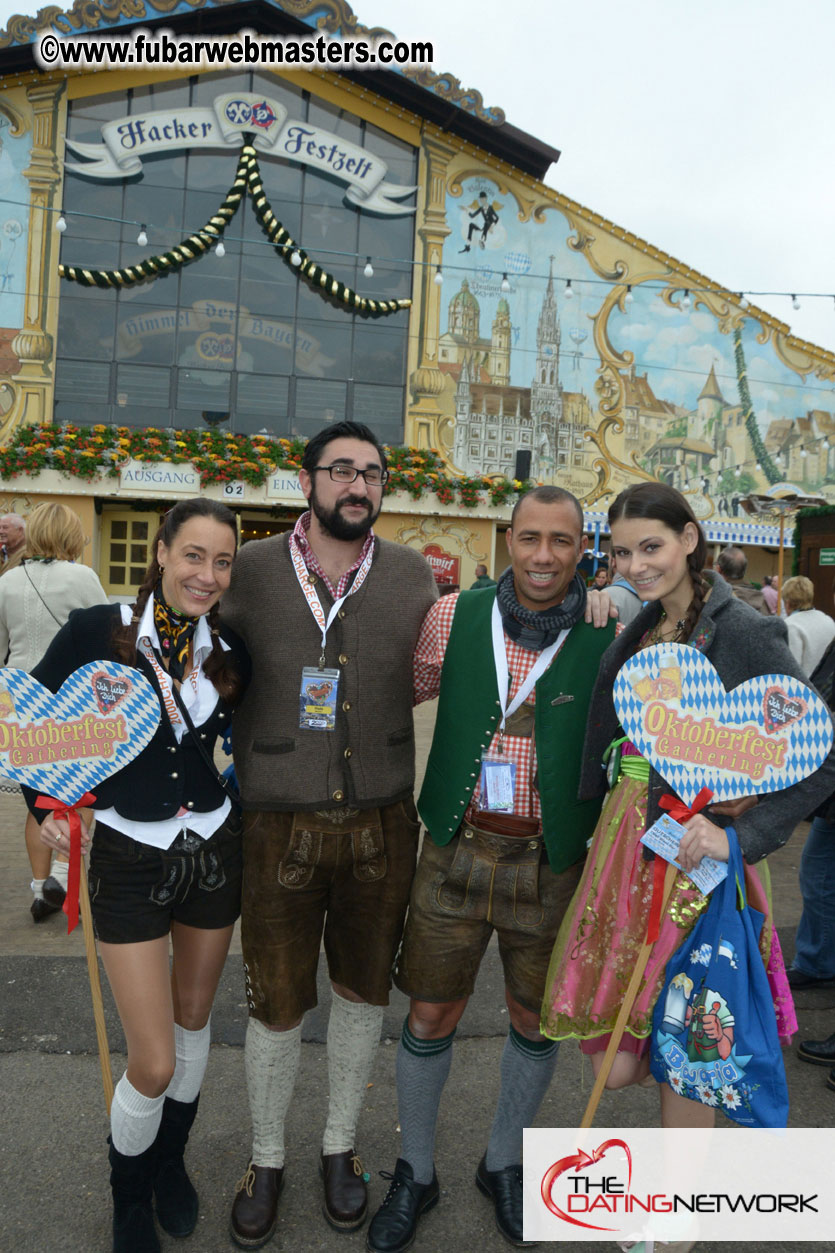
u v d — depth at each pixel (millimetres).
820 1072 2951
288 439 14539
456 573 15297
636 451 16562
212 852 2055
